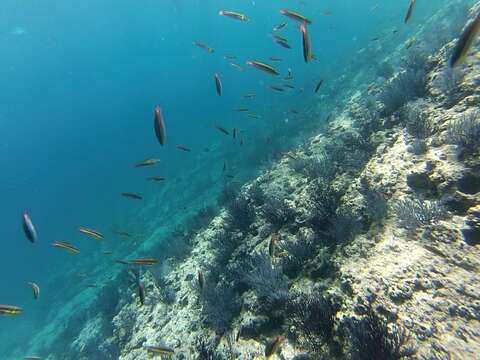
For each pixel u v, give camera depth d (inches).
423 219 31.3
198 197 161.2
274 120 179.2
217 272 54.9
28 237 32.0
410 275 27.3
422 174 36.0
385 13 331.3
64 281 195.5
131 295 80.0
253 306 40.5
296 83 263.0
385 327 25.0
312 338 31.4
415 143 40.1
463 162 33.2
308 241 43.9
